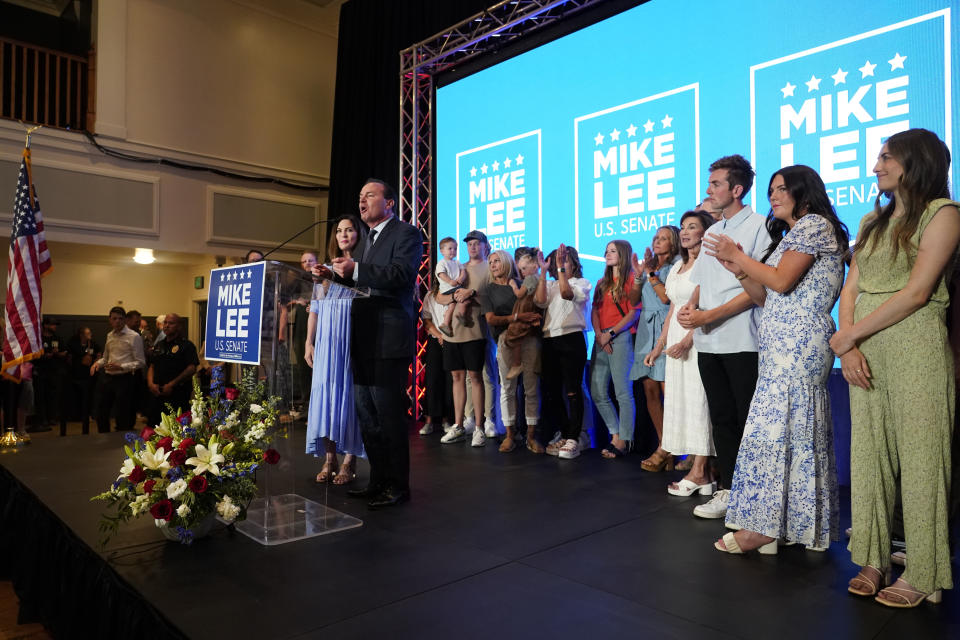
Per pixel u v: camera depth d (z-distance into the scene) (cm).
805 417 195
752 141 353
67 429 720
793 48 336
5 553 298
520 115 489
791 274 191
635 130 412
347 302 276
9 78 711
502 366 403
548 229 467
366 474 331
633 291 372
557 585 178
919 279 158
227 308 226
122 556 199
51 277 902
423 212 581
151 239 666
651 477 321
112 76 638
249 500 227
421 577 183
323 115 800
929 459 161
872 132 306
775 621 154
